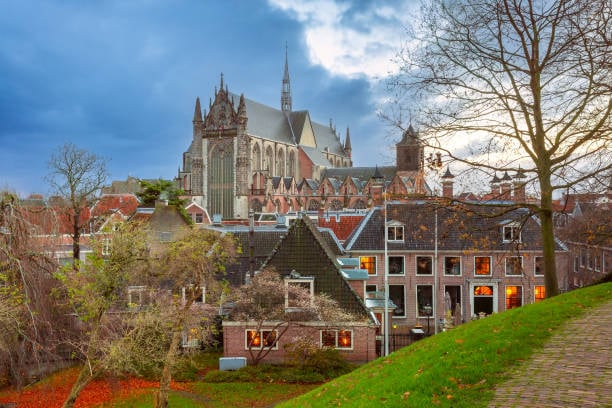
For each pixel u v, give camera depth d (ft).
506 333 63.57
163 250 115.55
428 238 187.93
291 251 138.72
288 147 593.42
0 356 93.30
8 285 94.84
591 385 45.55
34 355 93.56
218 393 110.11
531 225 184.55
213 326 117.19
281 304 129.49
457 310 157.58
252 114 556.10
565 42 86.02
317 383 115.65
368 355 129.39
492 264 183.93
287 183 548.31
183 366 121.60
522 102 87.51
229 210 533.55
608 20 81.92
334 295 133.59
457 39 91.97
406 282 188.34
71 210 179.93
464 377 51.60
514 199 101.30
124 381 121.60
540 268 182.70
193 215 391.04
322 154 652.07
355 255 188.85
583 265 233.35
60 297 107.45
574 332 61.52
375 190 286.05
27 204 128.26
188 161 585.63
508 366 53.11
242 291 131.85
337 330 129.39
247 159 524.52
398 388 53.11
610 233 99.76
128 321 96.48
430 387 50.88
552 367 51.01
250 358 133.08
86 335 104.88
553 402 42.93
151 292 113.39
